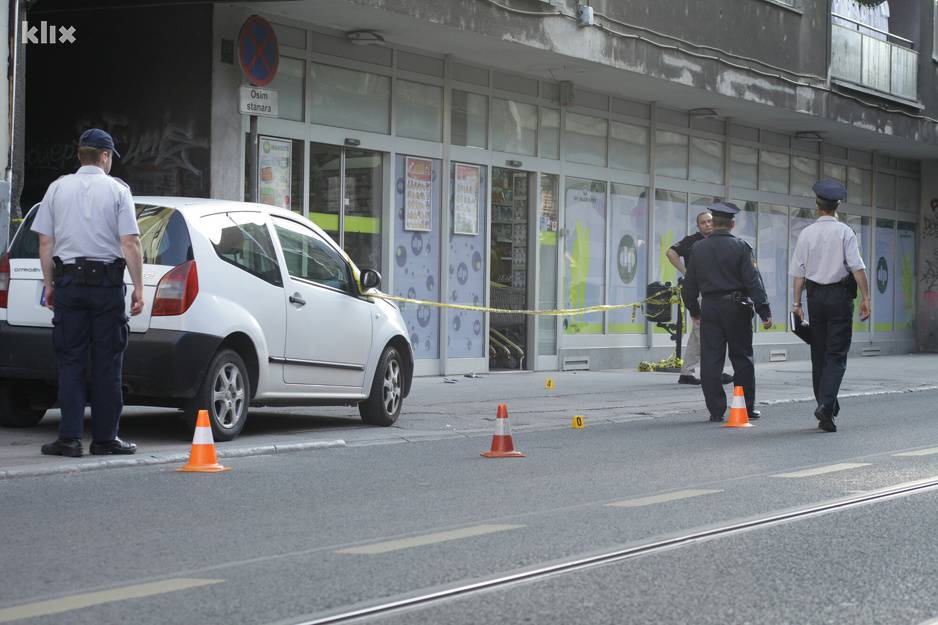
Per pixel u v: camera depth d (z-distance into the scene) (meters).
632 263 50.12
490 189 43.53
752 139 56.78
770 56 51.59
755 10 50.66
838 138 61.19
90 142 20.53
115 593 11.69
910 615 11.16
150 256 22.28
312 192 37.41
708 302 29.72
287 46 36.28
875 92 58.62
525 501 17.44
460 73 42.25
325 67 37.50
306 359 24.81
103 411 20.75
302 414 29.72
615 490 18.53
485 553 13.69
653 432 27.42
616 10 43.47
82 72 36.16
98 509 16.38
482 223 43.31
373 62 38.97
